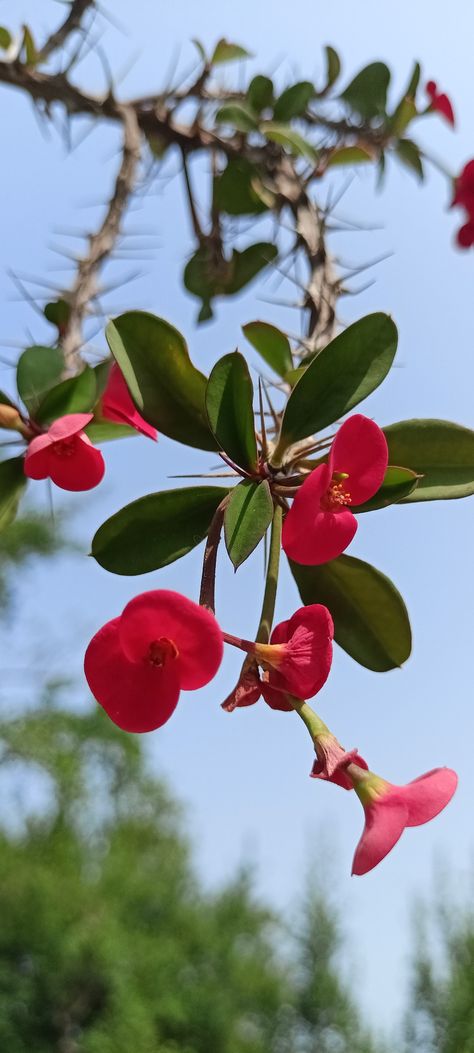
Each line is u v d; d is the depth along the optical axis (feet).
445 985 11.37
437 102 1.82
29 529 12.49
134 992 13.24
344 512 1.02
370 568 1.12
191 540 1.06
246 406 1.05
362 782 0.99
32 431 1.34
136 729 0.98
